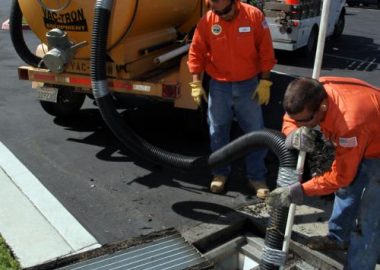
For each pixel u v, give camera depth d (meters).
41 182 4.40
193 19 5.87
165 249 3.50
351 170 2.50
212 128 4.17
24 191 4.21
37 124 5.86
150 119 6.12
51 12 4.64
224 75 3.89
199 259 3.42
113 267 3.28
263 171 4.29
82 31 4.62
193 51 3.91
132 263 3.33
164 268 3.30
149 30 5.10
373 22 17.58
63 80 5.06
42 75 5.17
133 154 5.11
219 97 4.00
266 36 3.74
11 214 3.83
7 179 4.42
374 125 2.52
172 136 5.61
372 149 2.72
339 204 3.30
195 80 3.98
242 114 4.06
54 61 4.61
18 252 3.36
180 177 4.63
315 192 2.65
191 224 3.82
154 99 5.04
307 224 3.80
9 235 3.55
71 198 4.15
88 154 5.07
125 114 6.27
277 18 9.52
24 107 6.46
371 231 2.85
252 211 4.01
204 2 5.75
